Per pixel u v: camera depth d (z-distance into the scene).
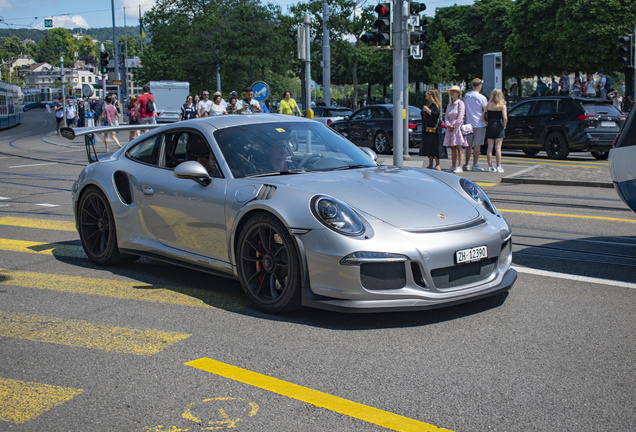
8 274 4.99
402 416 2.48
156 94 37.31
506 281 3.85
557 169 11.54
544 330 3.46
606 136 14.18
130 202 4.86
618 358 3.05
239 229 3.96
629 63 19.59
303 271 3.56
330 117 22.25
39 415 2.55
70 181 11.34
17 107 48.56
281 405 2.59
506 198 8.64
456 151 11.85
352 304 3.40
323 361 3.06
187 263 4.39
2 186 10.73
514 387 2.73
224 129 4.55
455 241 3.54
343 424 2.42
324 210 3.54
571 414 2.47
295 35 15.08
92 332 3.55
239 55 53.47
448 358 3.07
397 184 4.05
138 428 2.42
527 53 40.41
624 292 4.20
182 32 61.28
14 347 3.34
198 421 2.46
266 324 3.62
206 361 3.08
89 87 31.12
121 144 21.02
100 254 5.17
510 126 15.62
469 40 55.81
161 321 3.72
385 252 3.40
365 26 53.47
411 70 60.38
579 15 34.75
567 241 5.93
